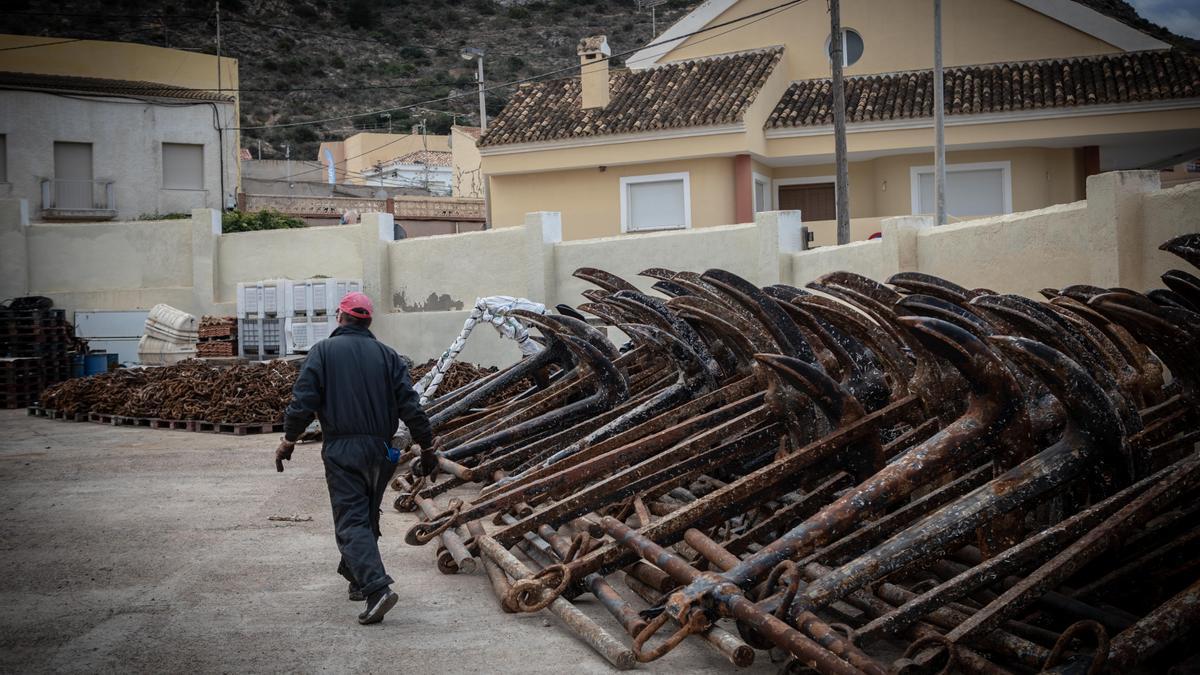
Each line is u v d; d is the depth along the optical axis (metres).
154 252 24.72
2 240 24.50
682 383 7.99
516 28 101.06
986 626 4.18
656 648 4.72
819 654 4.05
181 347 21.86
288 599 6.30
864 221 27.97
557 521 6.44
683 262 17.45
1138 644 3.80
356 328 6.22
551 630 5.60
